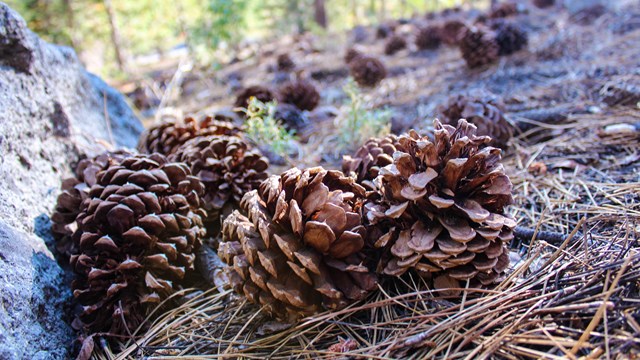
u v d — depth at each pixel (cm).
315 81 133
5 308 33
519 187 51
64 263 44
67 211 45
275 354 34
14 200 43
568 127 62
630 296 31
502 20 111
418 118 76
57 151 52
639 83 70
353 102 69
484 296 34
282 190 35
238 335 36
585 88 76
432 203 33
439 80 104
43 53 54
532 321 30
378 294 37
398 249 34
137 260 39
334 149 70
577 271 34
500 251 34
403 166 34
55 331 37
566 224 43
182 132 55
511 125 63
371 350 32
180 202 41
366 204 37
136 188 40
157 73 193
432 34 146
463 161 33
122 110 74
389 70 124
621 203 43
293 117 82
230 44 185
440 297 34
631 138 55
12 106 47
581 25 136
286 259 34
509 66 101
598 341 28
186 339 38
